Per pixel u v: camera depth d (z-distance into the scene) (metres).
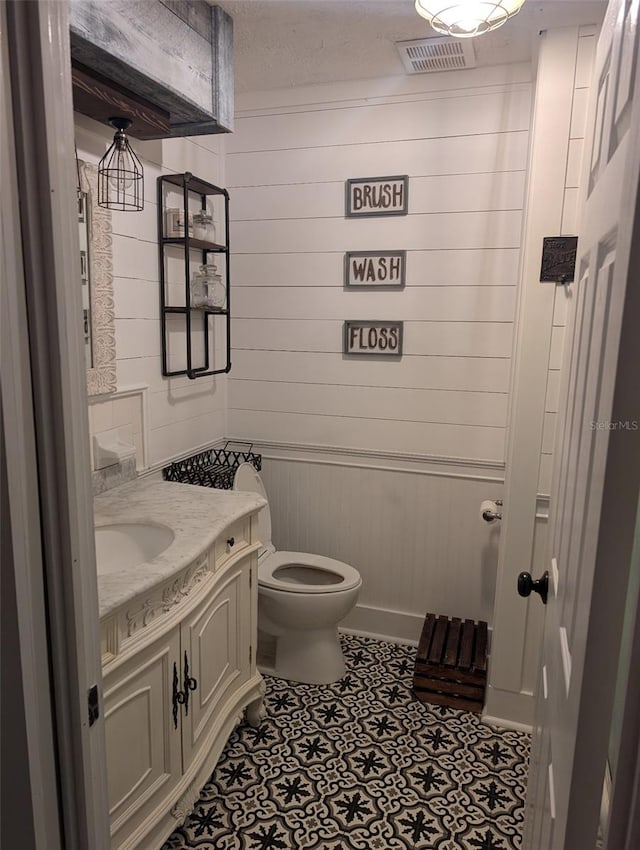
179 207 2.38
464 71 2.31
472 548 2.62
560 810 0.78
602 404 0.69
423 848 1.69
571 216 1.94
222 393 2.84
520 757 2.06
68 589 0.84
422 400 2.59
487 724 2.22
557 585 1.07
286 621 2.39
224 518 1.80
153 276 2.24
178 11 1.69
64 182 0.78
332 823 1.77
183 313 2.42
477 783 1.94
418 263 2.50
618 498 0.61
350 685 2.44
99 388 1.96
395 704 2.33
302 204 2.61
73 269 0.81
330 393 2.71
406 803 1.85
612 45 0.88
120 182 2.01
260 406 2.83
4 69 0.70
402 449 2.65
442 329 2.51
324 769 1.99
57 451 0.81
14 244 0.73
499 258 2.39
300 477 2.83
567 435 1.13
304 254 2.65
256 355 2.79
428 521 2.67
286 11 1.86
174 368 2.42
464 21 1.54
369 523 2.76
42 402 0.79
